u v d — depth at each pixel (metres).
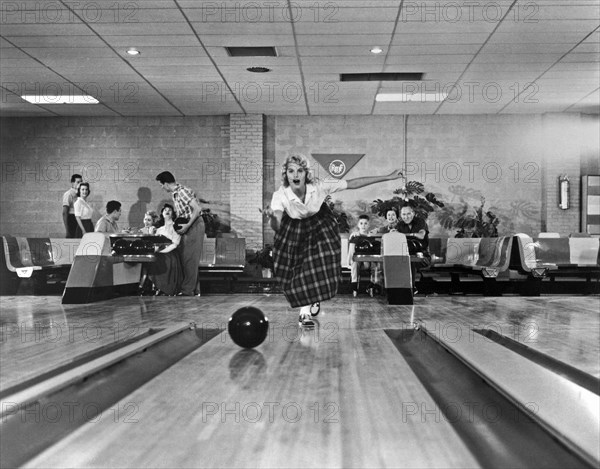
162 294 9.35
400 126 13.46
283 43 9.05
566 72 10.45
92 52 9.44
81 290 7.68
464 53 9.48
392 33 8.64
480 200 13.37
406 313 6.57
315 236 4.85
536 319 5.98
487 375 3.11
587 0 7.47
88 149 13.63
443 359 3.88
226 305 7.35
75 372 3.12
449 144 13.45
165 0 7.46
